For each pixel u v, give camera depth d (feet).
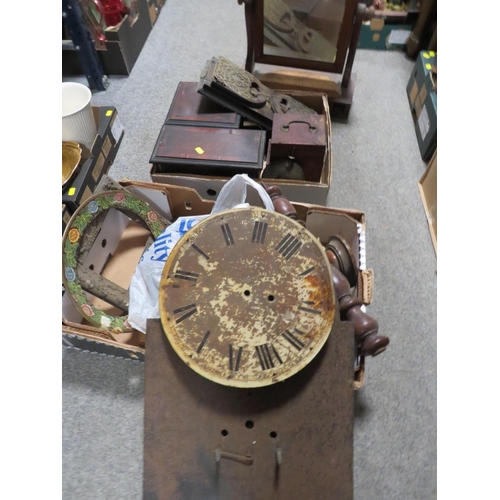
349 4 4.75
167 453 2.35
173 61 6.63
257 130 4.27
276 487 2.32
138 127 5.64
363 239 3.48
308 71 5.76
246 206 2.93
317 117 4.29
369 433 3.44
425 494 3.18
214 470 2.33
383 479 3.24
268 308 2.38
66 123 4.17
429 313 4.10
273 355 2.29
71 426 3.44
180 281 2.44
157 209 4.12
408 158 5.43
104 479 3.23
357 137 5.66
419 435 3.43
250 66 5.73
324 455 2.35
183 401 2.39
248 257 2.51
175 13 7.58
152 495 2.32
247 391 2.39
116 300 3.42
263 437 2.35
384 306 4.14
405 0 6.79
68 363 3.74
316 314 2.39
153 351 2.43
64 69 6.36
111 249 4.24
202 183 4.13
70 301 3.58
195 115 4.42
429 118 5.24
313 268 2.50
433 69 5.34
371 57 6.95
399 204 4.95
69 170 4.25
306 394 2.39
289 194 4.19
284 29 5.22
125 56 6.25
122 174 5.09
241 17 7.51
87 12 5.72
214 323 2.34
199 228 2.59
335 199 4.96
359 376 2.99
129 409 3.52
